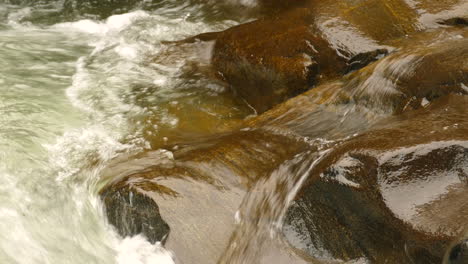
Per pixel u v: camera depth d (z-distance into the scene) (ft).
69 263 16.63
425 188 14.88
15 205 18.33
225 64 26.21
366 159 15.71
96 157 20.72
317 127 20.39
